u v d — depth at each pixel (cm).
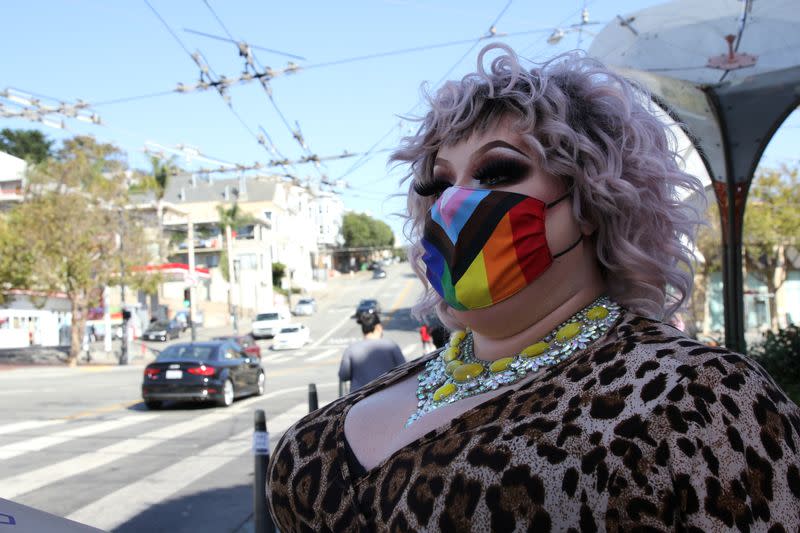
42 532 102
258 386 1566
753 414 93
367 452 124
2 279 2928
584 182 121
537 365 115
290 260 6738
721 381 95
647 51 644
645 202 123
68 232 2836
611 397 98
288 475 130
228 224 4909
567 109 123
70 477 733
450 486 101
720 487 89
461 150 131
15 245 2866
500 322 122
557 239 122
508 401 107
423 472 105
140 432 1042
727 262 757
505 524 95
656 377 97
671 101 685
